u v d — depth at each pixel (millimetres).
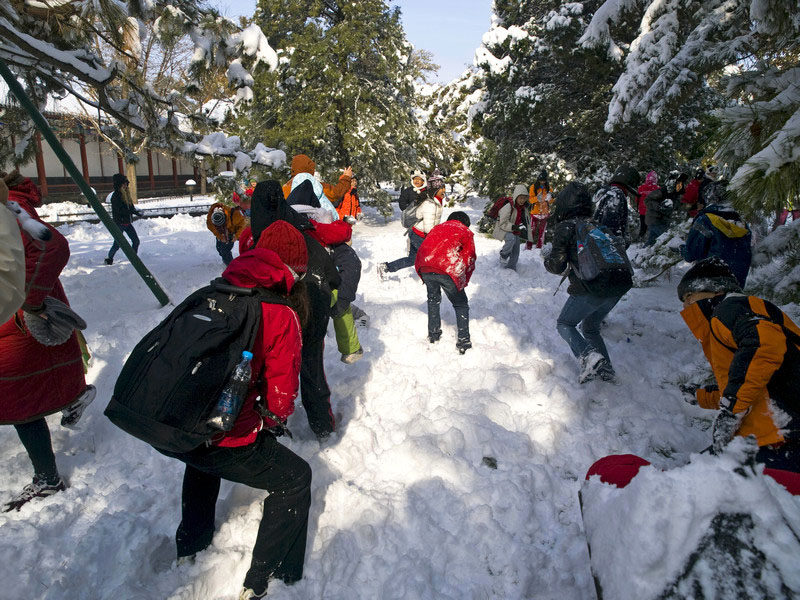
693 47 5613
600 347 4695
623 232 5703
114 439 3969
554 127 16797
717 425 2605
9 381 3070
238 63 8734
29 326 3033
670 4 6227
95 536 2865
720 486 1796
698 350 5465
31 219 2732
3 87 8109
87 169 33031
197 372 2258
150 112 8070
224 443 2455
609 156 15867
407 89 22359
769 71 3674
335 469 3615
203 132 9508
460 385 4809
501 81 16359
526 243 12461
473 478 3496
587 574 2797
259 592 2607
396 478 3559
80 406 3578
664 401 4500
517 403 4512
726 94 3879
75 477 3553
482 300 7711
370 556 2912
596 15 8109
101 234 16766
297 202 4832
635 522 1875
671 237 8102
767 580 1628
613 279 4277
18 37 6496
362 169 21531
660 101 5891
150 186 36875
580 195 4602
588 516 2209
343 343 4750
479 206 27094
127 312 6914
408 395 4637
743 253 4656
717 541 1725
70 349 3400
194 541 2838
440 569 2852
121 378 2299
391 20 21594
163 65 23234
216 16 8578
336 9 22062
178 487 3428
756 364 2494
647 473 1962
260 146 9711
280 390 2533
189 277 9156
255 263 2564
